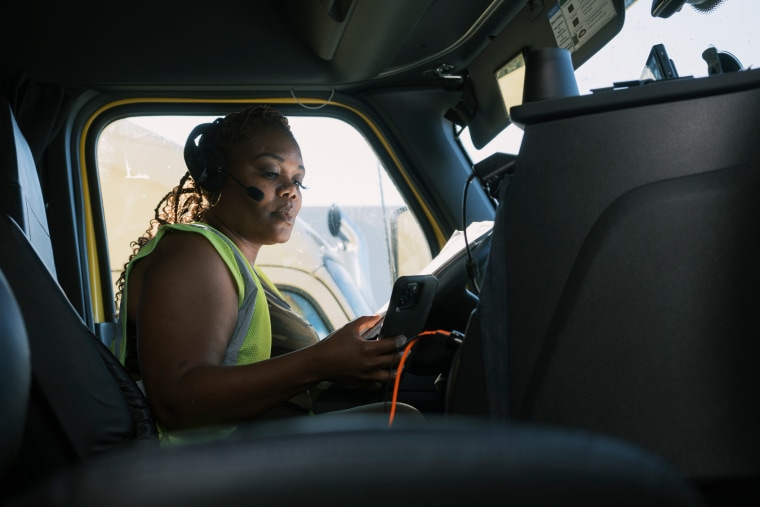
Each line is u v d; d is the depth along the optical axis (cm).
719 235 77
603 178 78
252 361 141
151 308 129
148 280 133
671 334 77
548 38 255
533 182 80
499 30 280
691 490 33
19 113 282
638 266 78
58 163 296
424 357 146
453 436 30
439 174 322
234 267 138
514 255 81
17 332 46
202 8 294
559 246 79
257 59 298
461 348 88
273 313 153
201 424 122
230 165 168
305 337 155
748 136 77
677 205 77
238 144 168
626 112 78
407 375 174
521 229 81
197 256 134
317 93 313
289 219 171
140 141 319
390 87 314
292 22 295
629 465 31
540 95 114
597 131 78
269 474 28
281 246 407
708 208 77
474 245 164
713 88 77
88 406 105
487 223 175
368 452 29
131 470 27
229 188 169
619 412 78
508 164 88
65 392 103
